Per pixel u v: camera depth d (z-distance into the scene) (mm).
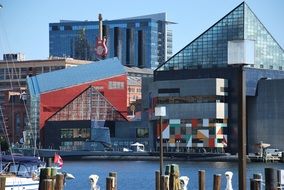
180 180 104438
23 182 128625
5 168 138500
